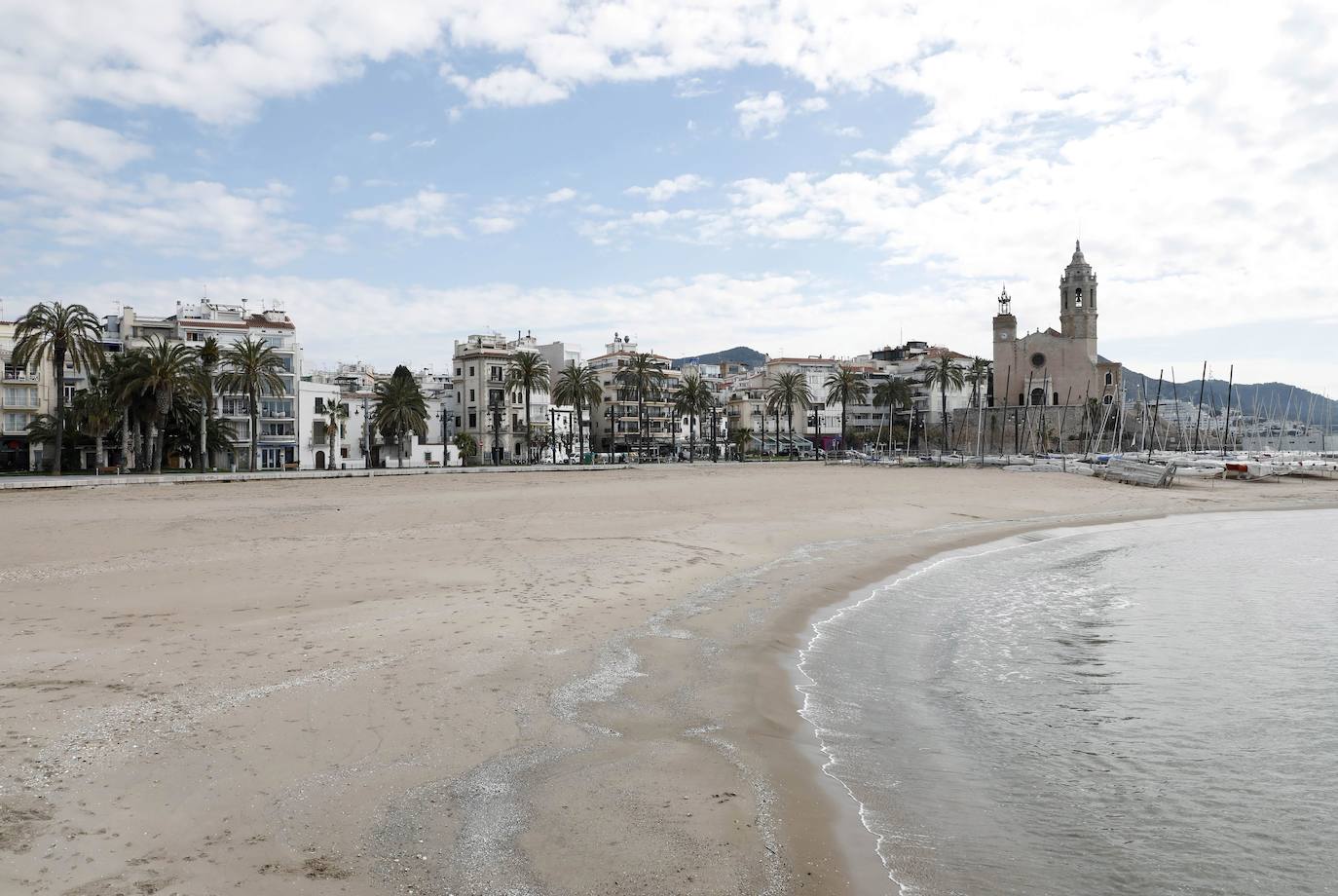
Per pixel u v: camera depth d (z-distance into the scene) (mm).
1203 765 9641
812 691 11883
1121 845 7562
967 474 86312
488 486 61906
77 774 7809
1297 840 7805
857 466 112562
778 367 178500
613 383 144000
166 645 12906
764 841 7062
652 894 6082
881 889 6426
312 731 9203
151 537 28453
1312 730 10945
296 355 104688
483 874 6281
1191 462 84688
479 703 10445
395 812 7293
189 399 83375
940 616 18094
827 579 21938
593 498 48594
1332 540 35781
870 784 8602
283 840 6719
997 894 6523
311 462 106562
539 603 16938
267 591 17781
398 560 22781
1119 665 14258
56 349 69125
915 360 186875
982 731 10594
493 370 129500
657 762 8805
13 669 11367
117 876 6023
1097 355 153500
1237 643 16047
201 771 8008
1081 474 84812
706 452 152500
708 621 16062
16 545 25812
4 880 5852
